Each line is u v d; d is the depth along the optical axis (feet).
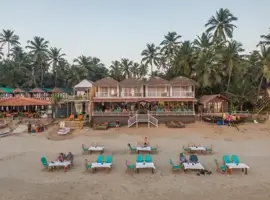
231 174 69.77
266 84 224.74
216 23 229.45
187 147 100.73
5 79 294.66
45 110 204.85
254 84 234.99
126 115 156.04
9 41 306.55
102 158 75.82
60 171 72.90
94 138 121.49
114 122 154.20
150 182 64.03
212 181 64.54
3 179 66.33
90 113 164.04
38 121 163.32
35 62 305.73
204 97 194.70
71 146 105.29
